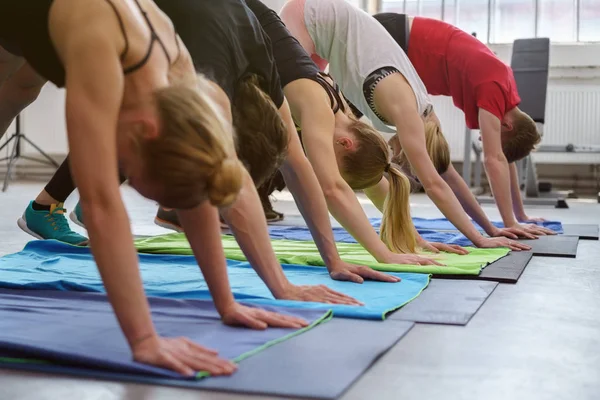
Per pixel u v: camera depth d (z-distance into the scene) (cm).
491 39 909
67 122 127
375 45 315
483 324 187
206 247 165
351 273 240
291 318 173
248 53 200
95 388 131
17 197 721
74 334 161
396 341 164
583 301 221
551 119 888
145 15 143
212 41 186
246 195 191
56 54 144
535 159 898
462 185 379
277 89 209
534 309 208
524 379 139
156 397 125
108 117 127
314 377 134
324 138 246
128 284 132
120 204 129
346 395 127
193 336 158
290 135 220
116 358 139
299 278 246
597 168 895
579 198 851
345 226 263
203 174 124
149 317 136
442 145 362
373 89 312
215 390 128
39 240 318
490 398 128
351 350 153
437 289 234
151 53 136
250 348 150
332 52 324
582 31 887
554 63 883
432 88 414
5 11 146
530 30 898
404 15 409
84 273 254
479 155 847
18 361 146
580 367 148
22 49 151
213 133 125
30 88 268
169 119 123
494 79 394
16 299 205
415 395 128
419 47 405
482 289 235
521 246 344
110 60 129
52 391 129
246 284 235
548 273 279
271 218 513
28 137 1041
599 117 877
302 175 228
